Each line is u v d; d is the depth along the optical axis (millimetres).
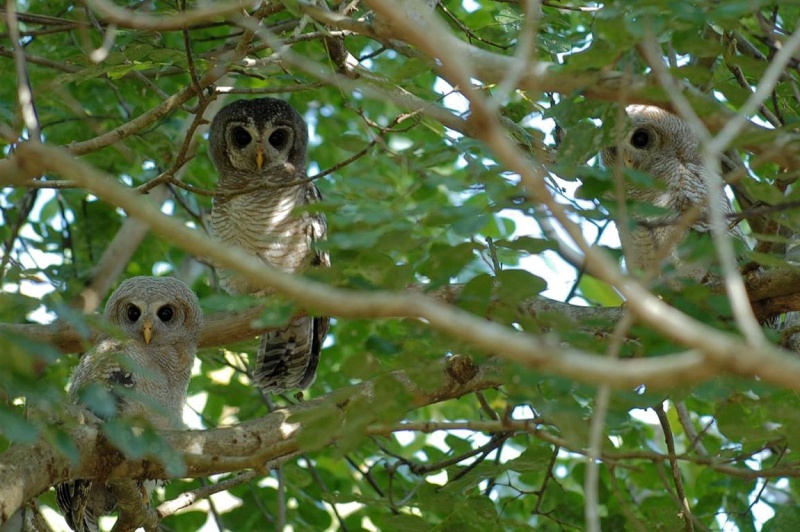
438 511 10500
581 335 7590
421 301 5375
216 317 13391
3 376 6684
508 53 12484
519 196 7965
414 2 6746
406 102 9703
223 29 17219
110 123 17391
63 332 11383
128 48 10852
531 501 16047
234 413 17297
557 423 7973
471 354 7879
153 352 12977
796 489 13750
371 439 13453
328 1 12609
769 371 4586
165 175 10281
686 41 8086
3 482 8133
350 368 7789
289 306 7164
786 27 13562
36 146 6004
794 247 10406
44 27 15883
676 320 4852
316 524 15789
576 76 7797
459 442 14297
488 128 5414
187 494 10375
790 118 10758
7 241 16469
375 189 8578
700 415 16250
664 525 10664
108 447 8703
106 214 17938
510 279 7582
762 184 7465
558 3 12711
